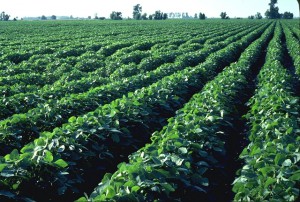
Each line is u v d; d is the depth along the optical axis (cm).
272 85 1231
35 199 593
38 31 5819
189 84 1394
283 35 5297
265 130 767
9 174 541
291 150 620
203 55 2472
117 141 783
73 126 770
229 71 1550
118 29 6481
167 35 4662
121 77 1767
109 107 909
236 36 4281
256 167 580
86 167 722
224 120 902
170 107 1128
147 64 2078
